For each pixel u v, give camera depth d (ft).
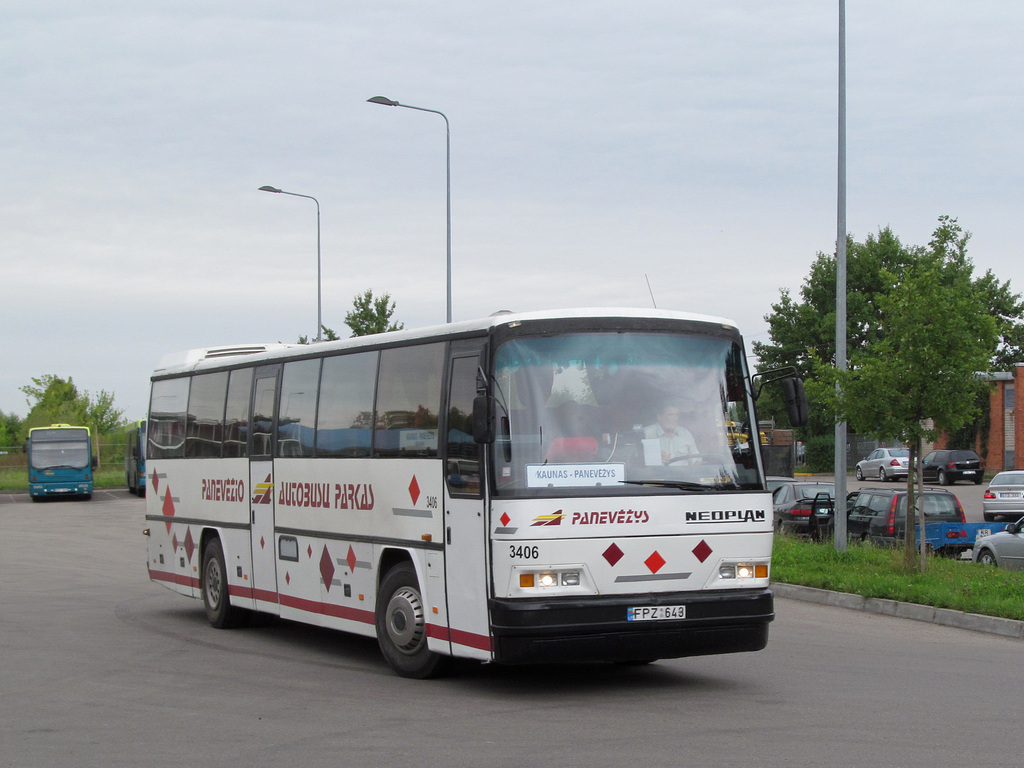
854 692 31.76
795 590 56.34
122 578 69.72
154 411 56.03
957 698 30.73
